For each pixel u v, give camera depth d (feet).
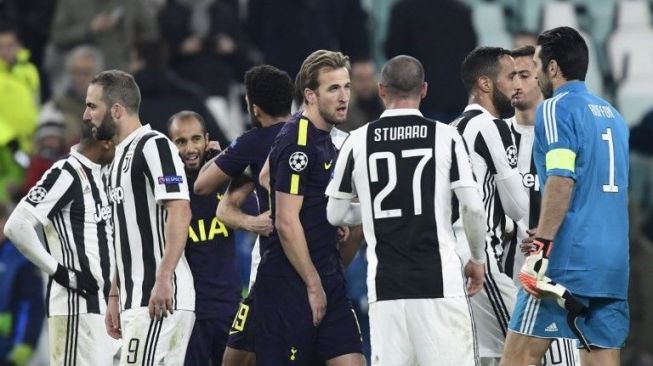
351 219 100.32
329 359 101.30
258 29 174.29
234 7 174.19
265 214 102.22
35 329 135.64
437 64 165.37
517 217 106.32
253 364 105.40
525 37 170.71
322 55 99.81
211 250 109.40
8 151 153.48
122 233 101.24
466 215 97.66
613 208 97.30
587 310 97.40
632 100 188.44
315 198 100.53
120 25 169.27
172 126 109.70
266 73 104.22
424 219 96.94
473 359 97.50
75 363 108.68
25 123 166.61
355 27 173.78
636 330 141.38
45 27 180.04
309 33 171.22
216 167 104.53
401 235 97.30
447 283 96.84
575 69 97.71
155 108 144.36
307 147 99.40
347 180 98.78
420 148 97.40
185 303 101.35
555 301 96.78
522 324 98.32
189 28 169.58
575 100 96.84
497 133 105.70
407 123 97.96
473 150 106.22
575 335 96.32
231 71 170.60
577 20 192.65
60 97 163.53
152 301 98.73
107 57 169.78
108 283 109.19
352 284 140.36
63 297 108.58
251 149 103.91
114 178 101.45
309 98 100.22
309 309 100.48
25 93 167.22
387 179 97.50
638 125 179.32
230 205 104.63
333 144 102.22
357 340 101.65
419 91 98.73
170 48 169.17
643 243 142.00
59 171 107.96
